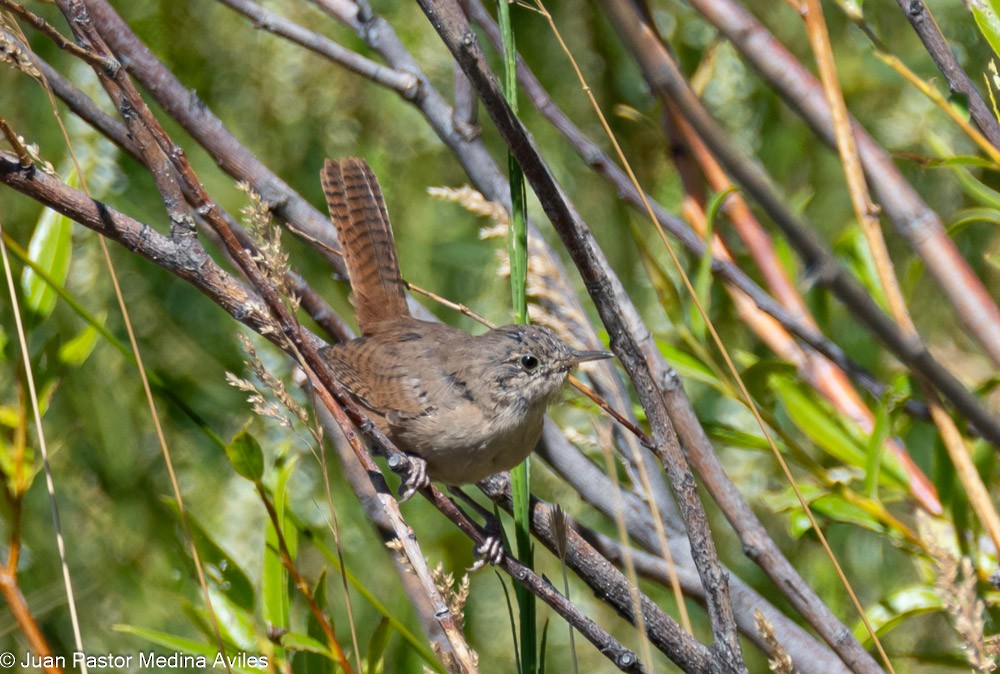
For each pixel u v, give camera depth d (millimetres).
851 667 5379
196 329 9930
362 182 8211
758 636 5914
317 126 10156
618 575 5273
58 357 6543
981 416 4418
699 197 7277
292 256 10258
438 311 10391
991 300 5297
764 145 9438
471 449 7133
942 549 4484
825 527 7047
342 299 10188
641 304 9758
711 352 7160
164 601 8977
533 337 7129
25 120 9531
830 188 9547
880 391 6270
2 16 4910
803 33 9633
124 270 9844
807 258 3826
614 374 6230
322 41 6664
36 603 8195
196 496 9391
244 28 9977
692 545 4770
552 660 9734
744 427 8945
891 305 5074
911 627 8711
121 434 9500
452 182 10367
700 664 5051
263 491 5824
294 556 6375
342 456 6539
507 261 6078
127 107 5012
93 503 9320
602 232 10016
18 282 6598
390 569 9227
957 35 9352
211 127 6754
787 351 7172
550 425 7098
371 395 7398
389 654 8047
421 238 10227
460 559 9633
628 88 9789
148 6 10000
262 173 7012
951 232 6055
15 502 5805
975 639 4320
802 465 6961
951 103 5574
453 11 4195
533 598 4992
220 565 6312
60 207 5008
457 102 6684
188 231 5082
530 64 10102
